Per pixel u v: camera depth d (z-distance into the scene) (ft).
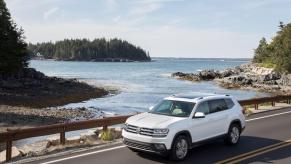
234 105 47.85
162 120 39.34
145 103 151.43
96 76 357.00
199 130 41.55
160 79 327.67
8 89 171.32
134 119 40.34
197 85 267.80
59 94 168.86
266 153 43.60
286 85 278.87
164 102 43.62
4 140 40.42
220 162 39.34
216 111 44.52
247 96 197.88
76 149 45.11
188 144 40.47
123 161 39.27
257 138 52.47
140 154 42.34
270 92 230.07
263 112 83.82
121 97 174.81
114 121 54.90
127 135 39.42
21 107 117.80
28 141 66.23
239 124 48.01
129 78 332.80
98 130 55.11
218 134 44.57
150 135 37.88
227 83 282.97
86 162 38.75
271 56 403.34
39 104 137.80
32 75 225.35
